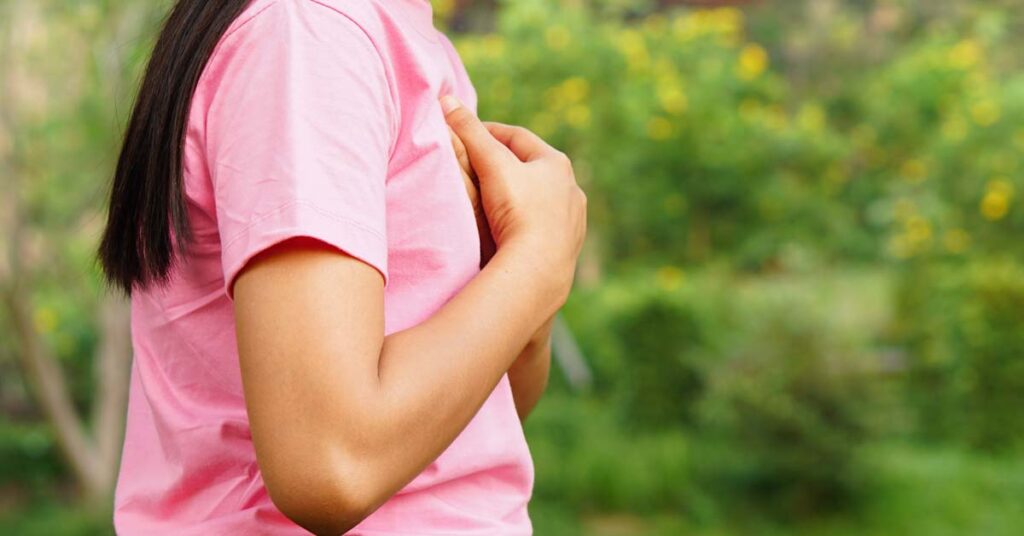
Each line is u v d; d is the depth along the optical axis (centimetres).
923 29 1187
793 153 995
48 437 777
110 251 116
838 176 1036
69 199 625
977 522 594
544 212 114
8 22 573
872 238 1060
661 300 778
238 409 112
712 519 625
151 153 109
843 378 633
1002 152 886
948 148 913
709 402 667
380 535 107
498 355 102
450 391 97
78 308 798
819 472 620
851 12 1215
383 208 100
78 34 567
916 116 1096
